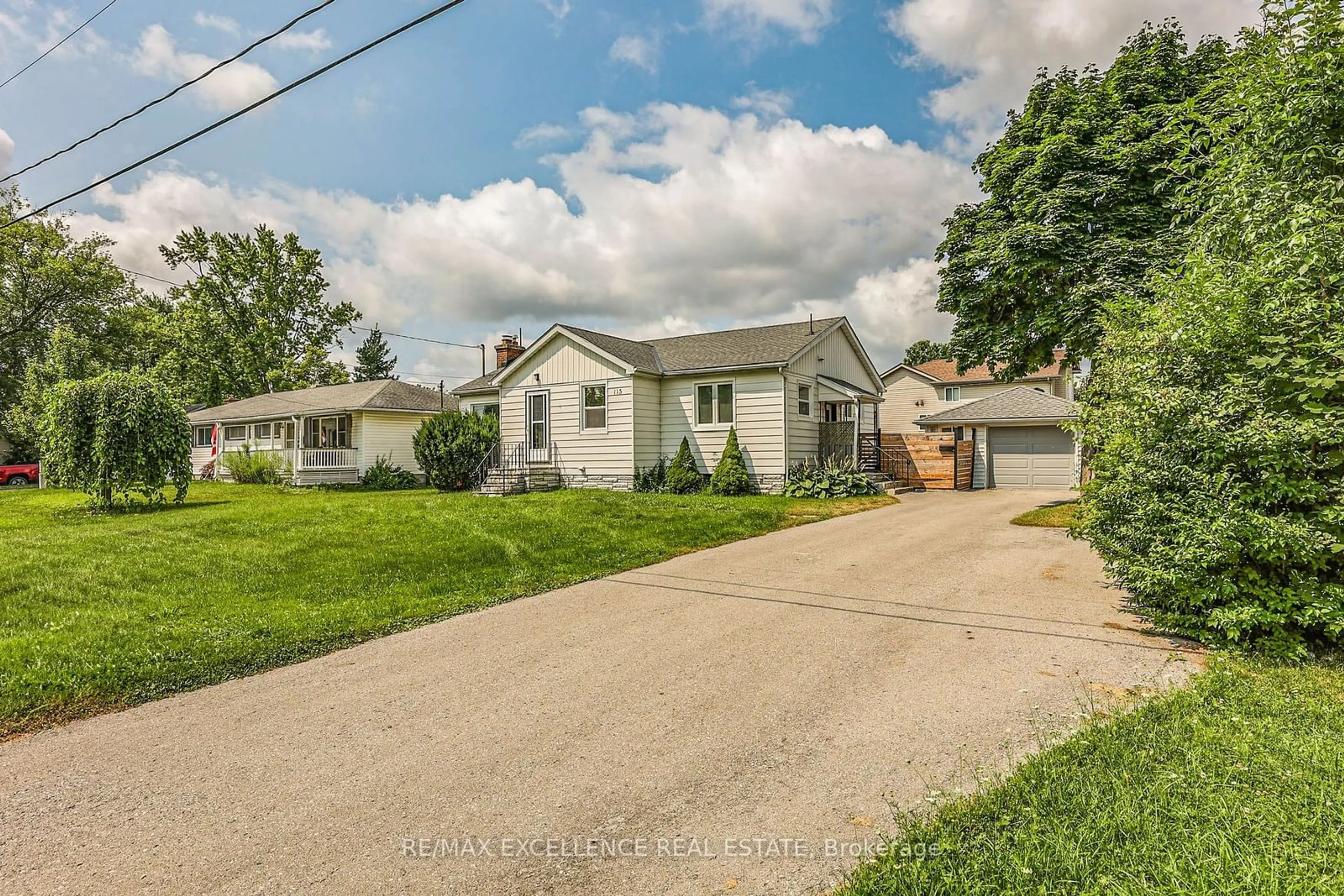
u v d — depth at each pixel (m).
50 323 35.34
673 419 18.92
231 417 29.19
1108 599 6.41
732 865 2.51
